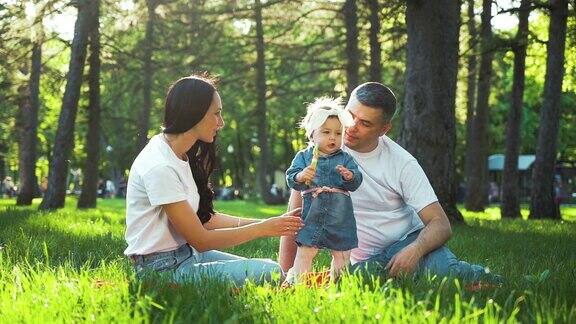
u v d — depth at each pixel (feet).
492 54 95.20
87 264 18.94
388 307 12.14
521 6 77.05
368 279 16.24
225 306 13.10
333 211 17.66
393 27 83.76
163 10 90.74
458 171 213.87
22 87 101.71
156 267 16.72
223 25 97.71
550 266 24.80
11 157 179.93
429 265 18.72
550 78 79.82
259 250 31.09
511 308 13.73
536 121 200.03
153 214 16.71
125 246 30.32
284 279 17.93
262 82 109.91
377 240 19.83
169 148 16.88
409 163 19.49
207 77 17.95
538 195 81.41
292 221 16.99
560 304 14.23
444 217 19.17
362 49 98.02
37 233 36.22
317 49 101.45
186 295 13.88
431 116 55.88
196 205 17.49
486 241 38.78
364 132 18.84
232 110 116.98
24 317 12.10
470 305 11.92
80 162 224.33
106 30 90.84
